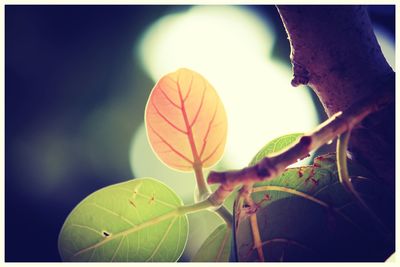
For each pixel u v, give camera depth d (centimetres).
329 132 64
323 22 70
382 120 69
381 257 69
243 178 62
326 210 71
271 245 70
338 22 70
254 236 71
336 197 71
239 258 70
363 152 71
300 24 71
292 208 71
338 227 70
